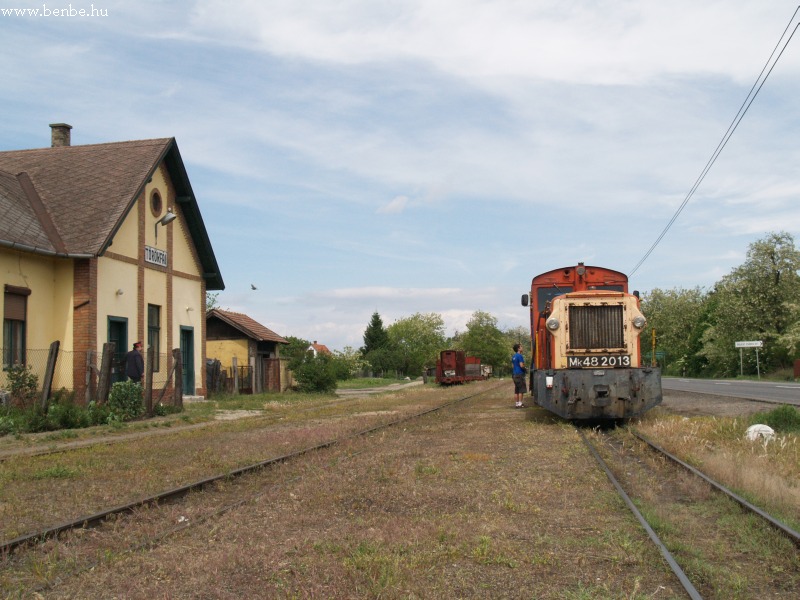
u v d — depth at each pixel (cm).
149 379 2044
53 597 536
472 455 1166
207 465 1117
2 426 1606
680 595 530
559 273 1936
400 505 821
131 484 970
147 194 2603
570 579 570
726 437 1309
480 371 6706
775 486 848
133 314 2475
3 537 700
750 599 523
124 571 588
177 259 2853
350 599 523
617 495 846
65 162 2634
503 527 717
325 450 1269
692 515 772
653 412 1961
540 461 1113
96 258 2227
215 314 3794
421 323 11369
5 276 2000
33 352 2092
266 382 3797
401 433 1556
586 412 1584
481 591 543
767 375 6506
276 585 555
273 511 795
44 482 1003
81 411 1798
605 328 1633
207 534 693
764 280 6675
